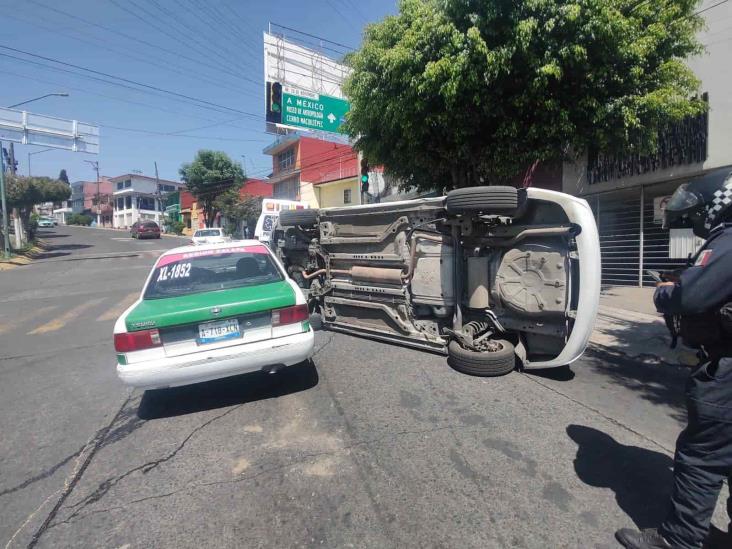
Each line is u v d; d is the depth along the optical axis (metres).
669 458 2.90
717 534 2.19
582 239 4.01
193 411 3.87
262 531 2.32
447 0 6.69
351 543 2.21
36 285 13.98
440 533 2.25
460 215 4.68
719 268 1.74
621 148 7.79
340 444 3.19
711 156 8.31
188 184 39.94
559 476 2.72
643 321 6.55
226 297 3.87
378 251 5.64
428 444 3.14
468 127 7.70
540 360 4.70
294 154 30.67
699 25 7.42
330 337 6.13
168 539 2.29
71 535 2.34
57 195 28.00
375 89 8.15
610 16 6.07
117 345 3.46
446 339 5.11
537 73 6.66
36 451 3.29
